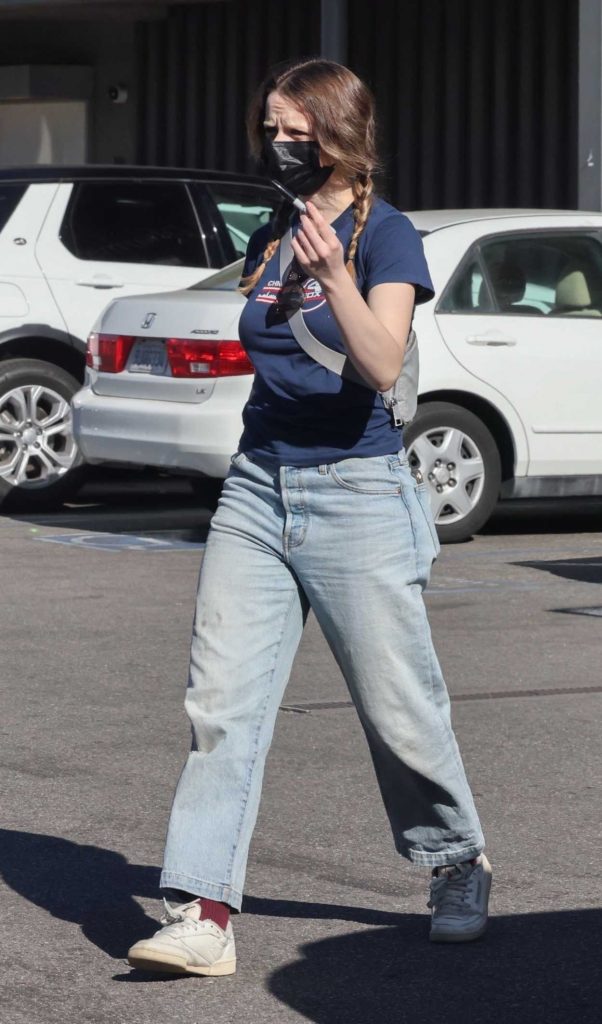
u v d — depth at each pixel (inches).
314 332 260.1
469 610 561.0
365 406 264.5
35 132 1456.7
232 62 1315.2
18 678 469.4
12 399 776.3
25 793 367.9
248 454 271.3
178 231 809.5
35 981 269.7
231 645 269.3
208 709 269.3
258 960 279.3
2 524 752.3
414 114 1224.8
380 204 261.3
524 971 274.2
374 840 339.0
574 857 328.5
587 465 700.0
